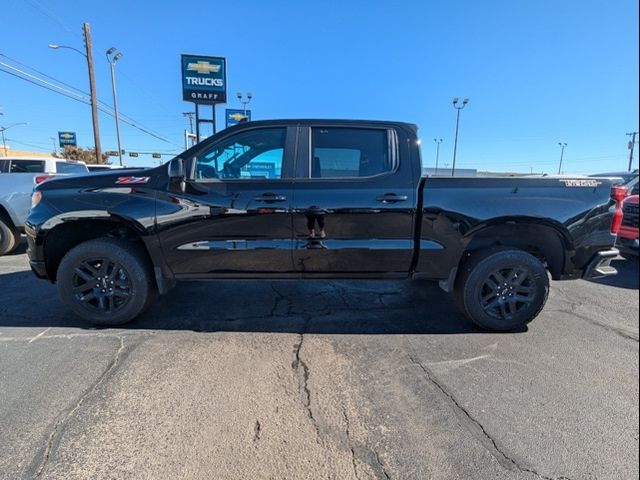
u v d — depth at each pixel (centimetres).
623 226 623
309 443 213
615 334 361
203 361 299
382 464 198
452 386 271
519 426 229
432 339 346
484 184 345
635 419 237
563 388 270
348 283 509
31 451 203
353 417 235
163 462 197
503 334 359
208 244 345
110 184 345
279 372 285
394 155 351
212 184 342
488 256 354
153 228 340
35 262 356
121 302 356
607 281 553
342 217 342
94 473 190
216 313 400
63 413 234
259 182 343
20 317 382
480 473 193
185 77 1861
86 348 318
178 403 246
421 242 349
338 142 352
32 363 293
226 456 202
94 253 346
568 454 207
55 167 860
